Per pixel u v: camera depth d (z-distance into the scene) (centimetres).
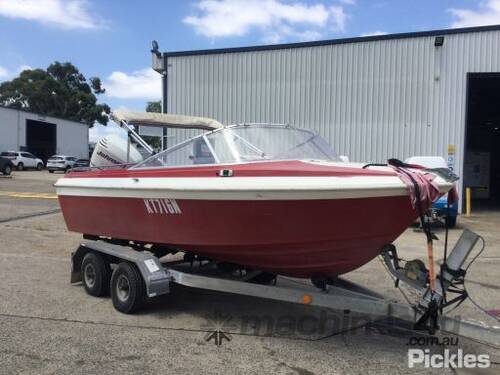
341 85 1752
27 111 4547
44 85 6662
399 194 420
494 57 1627
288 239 466
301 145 553
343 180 430
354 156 1748
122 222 593
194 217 507
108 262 602
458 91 1664
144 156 719
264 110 1820
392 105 1711
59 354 426
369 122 1731
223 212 482
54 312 539
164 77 1909
